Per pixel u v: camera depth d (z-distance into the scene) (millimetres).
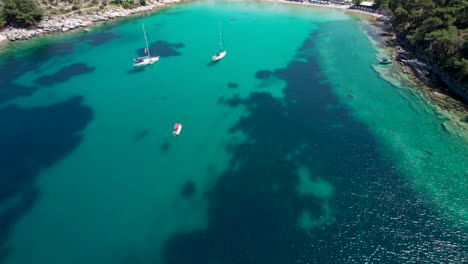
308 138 60469
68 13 121188
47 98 73188
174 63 91250
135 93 75812
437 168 52938
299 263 39062
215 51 99500
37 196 48438
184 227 44031
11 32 106375
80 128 63406
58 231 43438
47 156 56062
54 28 112938
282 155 56469
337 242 41438
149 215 45781
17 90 76188
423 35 87062
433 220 44188
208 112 69000
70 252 40875
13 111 67875
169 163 55188
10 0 106625
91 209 46656
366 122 64688
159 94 75562
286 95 75188
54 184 50594
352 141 59281
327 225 43688
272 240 41875
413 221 44062
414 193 48375
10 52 96750
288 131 62562
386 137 60281
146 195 49031
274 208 46375
